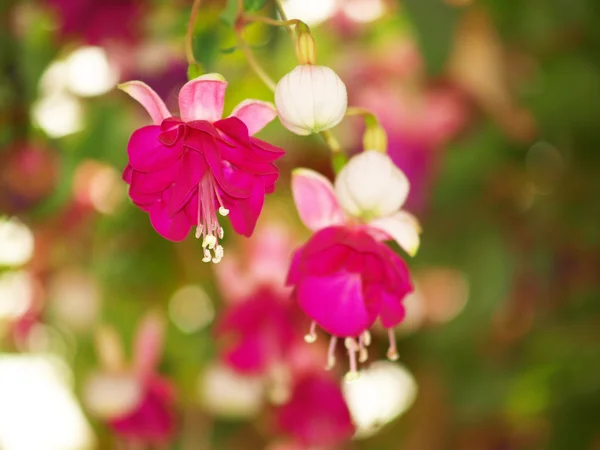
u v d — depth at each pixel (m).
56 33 0.73
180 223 0.55
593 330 0.82
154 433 0.75
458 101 0.77
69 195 0.79
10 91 0.74
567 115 0.79
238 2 0.57
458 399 0.84
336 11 0.77
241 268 0.74
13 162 0.76
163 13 0.71
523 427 0.84
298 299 0.56
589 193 0.84
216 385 0.74
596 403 0.81
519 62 0.78
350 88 0.77
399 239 0.57
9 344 0.89
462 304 0.82
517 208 0.84
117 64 0.73
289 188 0.75
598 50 0.79
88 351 0.86
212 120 0.54
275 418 0.74
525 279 0.84
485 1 0.74
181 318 0.85
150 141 0.54
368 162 0.57
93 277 0.82
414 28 0.65
